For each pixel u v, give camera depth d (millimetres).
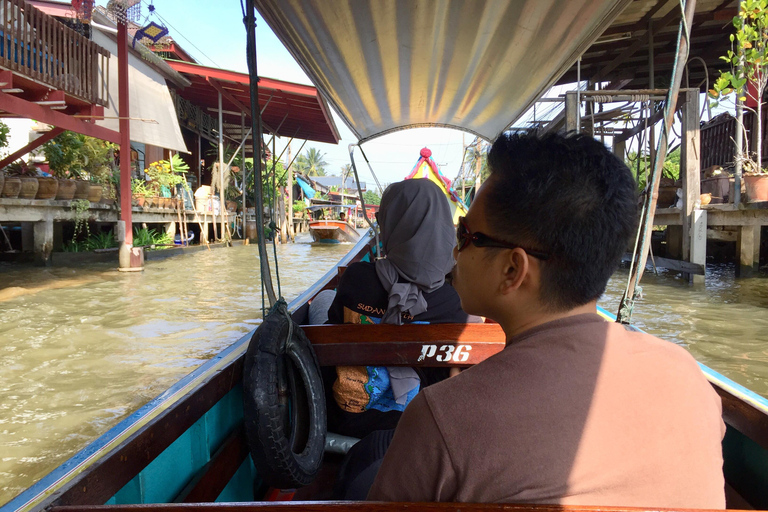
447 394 660
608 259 698
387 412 1854
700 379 716
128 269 9734
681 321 5371
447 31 2588
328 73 3104
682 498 638
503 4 2230
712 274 8742
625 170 730
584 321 709
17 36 6527
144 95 12562
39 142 8773
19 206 8797
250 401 1544
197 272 10078
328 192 46188
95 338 5113
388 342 1815
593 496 616
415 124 4754
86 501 980
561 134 748
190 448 1523
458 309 1913
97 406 3477
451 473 635
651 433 639
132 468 1163
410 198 1739
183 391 1561
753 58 6453
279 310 1727
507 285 731
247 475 1866
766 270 8930
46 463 2754
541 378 643
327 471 1881
